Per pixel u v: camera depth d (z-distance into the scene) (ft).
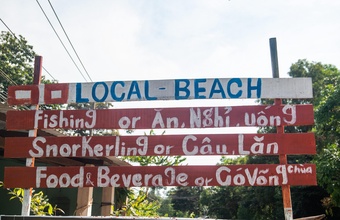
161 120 20.38
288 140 19.54
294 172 19.15
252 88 20.27
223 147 19.83
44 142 20.63
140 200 39.68
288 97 20.11
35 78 21.94
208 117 20.17
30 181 20.22
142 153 20.15
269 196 91.97
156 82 20.89
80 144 20.49
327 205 63.41
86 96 21.17
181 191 232.12
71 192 42.04
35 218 14.84
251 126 19.90
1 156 33.94
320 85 90.38
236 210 138.41
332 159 48.19
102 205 39.04
